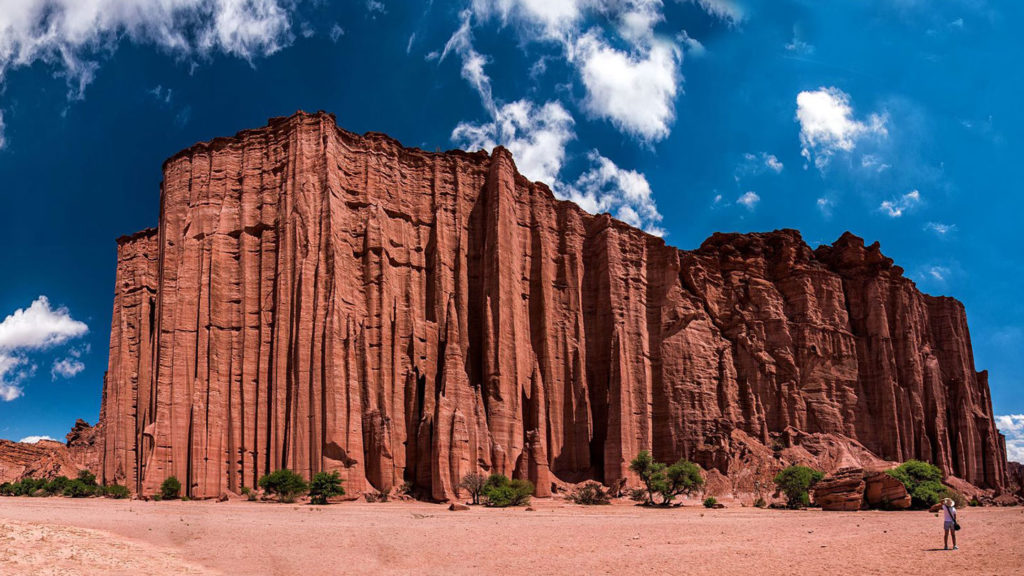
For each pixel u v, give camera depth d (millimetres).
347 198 64438
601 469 70500
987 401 93125
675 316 78312
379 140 68125
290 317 58500
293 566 23219
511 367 66562
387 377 61250
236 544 27750
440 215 69312
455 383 60750
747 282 84688
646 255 80750
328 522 35969
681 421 74875
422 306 66688
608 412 69438
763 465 68875
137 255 72875
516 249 71500
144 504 48781
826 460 72250
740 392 79500
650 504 57469
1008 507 61250
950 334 92750
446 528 33562
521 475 60062
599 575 20578
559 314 74500
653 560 23328
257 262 61469
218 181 63469
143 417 66688
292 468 54375
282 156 63062
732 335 82062
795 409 79562
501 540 29062
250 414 57812
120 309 72000
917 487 53250
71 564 21875
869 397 83250
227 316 60156
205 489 55000
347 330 58719
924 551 23516
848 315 86438
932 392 86500
